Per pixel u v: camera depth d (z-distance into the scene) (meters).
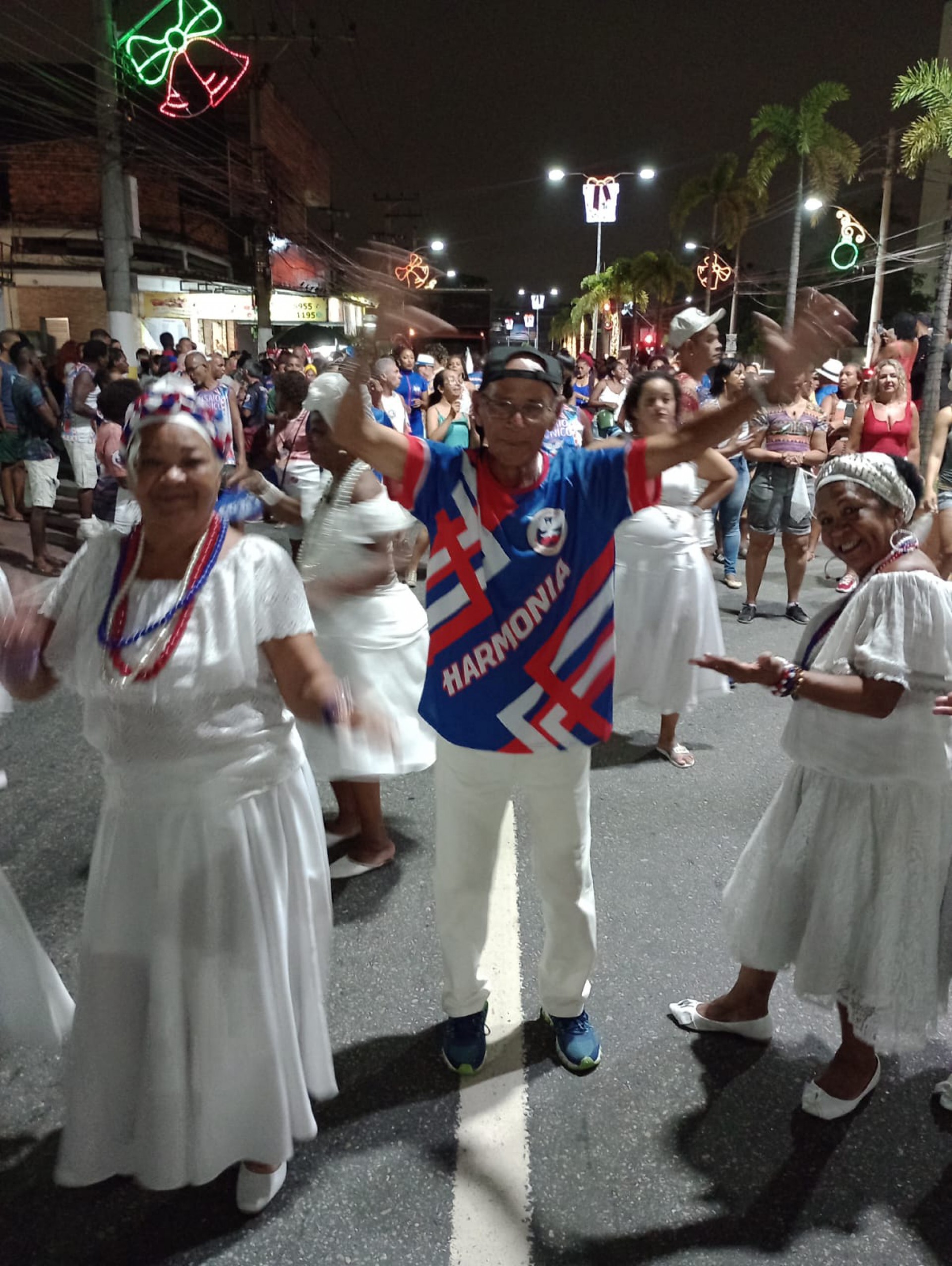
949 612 2.20
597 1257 2.15
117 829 2.01
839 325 2.11
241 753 2.00
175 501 1.86
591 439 8.26
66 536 9.52
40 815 4.14
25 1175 2.36
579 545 2.28
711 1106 2.59
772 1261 2.14
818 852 2.44
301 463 3.64
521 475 2.28
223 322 29.44
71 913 3.40
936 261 28.78
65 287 23.52
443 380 8.38
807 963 2.45
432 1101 2.60
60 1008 2.42
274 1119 2.12
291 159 39.81
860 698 2.20
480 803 2.50
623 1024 2.91
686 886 3.66
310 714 1.98
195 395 1.92
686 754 4.80
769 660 2.24
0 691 2.18
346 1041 2.82
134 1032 2.06
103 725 1.97
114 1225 2.22
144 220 25.59
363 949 3.24
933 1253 2.16
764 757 4.89
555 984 2.70
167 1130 2.05
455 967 2.66
